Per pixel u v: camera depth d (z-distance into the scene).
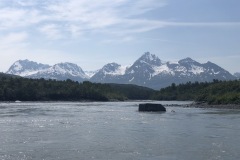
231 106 127.38
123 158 36.34
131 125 65.06
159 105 108.75
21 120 74.38
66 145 43.53
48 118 79.62
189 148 41.12
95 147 42.22
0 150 40.28
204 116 85.12
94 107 138.12
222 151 39.28
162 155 37.56
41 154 38.22
